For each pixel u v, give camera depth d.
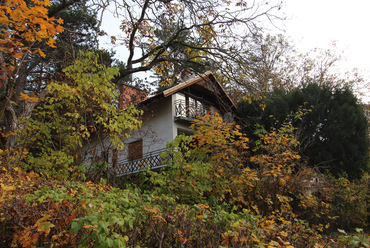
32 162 5.83
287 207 6.59
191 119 14.55
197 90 16.88
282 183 6.49
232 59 10.41
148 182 6.17
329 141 15.05
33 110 6.29
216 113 6.62
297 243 3.76
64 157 5.93
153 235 2.85
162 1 10.42
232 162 6.91
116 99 6.63
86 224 1.97
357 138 14.99
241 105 16.27
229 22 10.12
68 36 9.15
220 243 3.13
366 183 14.88
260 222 3.55
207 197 6.36
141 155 14.62
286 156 7.25
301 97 15.60
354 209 13.66
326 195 9.80
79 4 8.88
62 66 8.69
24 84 8.04
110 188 5.16
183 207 3.29
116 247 1.95
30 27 3.33
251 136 15.05
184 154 6.55
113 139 6.59
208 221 3.20
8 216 2.32
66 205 2.32
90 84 5.90
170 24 11.12
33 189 3.67
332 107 15.71
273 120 14.96
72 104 6.13
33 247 2.11
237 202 6.73
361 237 2.86
